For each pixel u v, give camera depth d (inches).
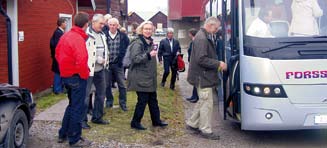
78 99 281.0
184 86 641.6
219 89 395.2
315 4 304.7
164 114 406.3
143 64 325.4
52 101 460.8
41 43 520.1
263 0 307.6
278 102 291.7
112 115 382.9
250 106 298.5
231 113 336.2
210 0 542.9
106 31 393.1
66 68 275.0
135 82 327.0
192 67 326.3
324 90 291.4
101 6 829.8
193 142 319.6
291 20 303.0
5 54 446.3
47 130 334.0
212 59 316.8
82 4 679.1
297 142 323.9
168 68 588.4
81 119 286.4
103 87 346.9
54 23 563.8
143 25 320.8
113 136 319.6
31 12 487.8
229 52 344.2
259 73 293.3
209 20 317.1
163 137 328.8
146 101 336.5
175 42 583.2
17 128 266.2
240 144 317.7
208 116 328.5
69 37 272.7
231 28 326.3
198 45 315.6
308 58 290.5
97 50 339.0
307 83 291.0
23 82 467.5
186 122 359.9
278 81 291.0
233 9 321.4
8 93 260.7
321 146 313.3
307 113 292.2
